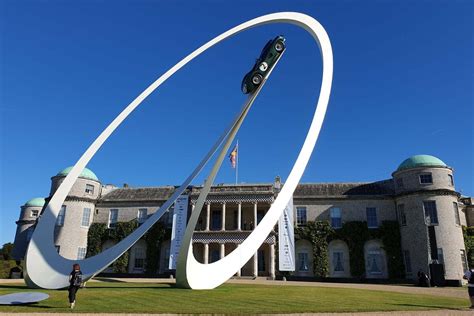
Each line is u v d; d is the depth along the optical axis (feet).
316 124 64.54
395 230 134.82
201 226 150.51
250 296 52.37
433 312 38.91
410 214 130.93
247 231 136.56
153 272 146.92
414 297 57.52
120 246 59.57
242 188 146.10
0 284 72.59
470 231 137.59
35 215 190.70
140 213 157.28
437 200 127.54
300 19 69.10
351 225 139.13
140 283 82.07
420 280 102.99
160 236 150.82
